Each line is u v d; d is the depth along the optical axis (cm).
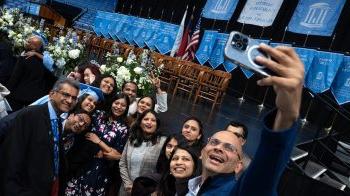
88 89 365
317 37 1262
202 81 990
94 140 351
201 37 1505
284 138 98
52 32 1441
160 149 365
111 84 414
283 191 425
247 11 1377
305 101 1111
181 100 959
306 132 786
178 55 1420
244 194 107
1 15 746
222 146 165
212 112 853
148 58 629
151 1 2094
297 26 1177
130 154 367
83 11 2255
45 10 2041
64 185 293
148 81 555
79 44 605
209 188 164
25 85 450
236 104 1142
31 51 466
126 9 2256
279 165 101
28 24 764
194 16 1800
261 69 92
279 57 89
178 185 258
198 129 326
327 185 405
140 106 425
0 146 245
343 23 1192
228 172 164
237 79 1416
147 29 1684
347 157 655
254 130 720
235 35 96
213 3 1538
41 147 243
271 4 1304
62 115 322
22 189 234
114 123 380
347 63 906
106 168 369
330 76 924
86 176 350
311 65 971
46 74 472
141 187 302
